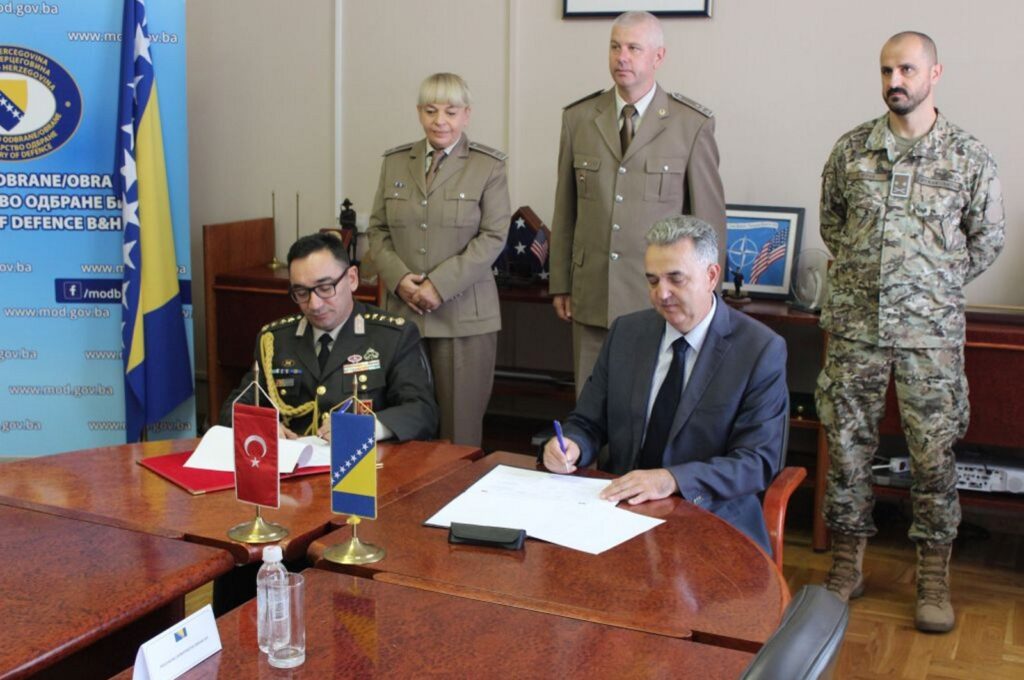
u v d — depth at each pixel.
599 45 3.98
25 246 3.93
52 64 3.83
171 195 3.94
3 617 1.41
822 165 3.76
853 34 3.65
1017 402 3.20
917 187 2.90
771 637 0.96
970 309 3.46
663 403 2.26
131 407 3.93
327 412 2.53
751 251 3.77
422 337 3.47
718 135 3.87
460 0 4.16
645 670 1.28
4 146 3.87
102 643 1.76
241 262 4.38
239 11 4.53
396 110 4.34
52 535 1.73
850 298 3.02
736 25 3.78
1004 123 3.53
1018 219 3.56
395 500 1.93
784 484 2.05
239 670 1.28
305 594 1.50
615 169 3.25
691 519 1.85
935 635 2.92
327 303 2.52
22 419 4.05
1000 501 3.28
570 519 1.83
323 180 4.52
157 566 1.59
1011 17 3.47
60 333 3.98
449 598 1.49
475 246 3.45
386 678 1.26
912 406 2.98
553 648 1.34
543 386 3.90
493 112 4.19
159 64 3.87
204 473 2.08
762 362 2.18
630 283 3.24
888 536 3.68
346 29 4.36
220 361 4.25
